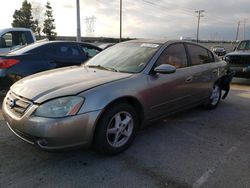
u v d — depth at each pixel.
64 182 3.00
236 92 8.52
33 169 3.24
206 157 3.69
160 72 4.00
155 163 3.48
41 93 3.25
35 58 6.02
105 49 5.17
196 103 5.33
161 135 4.43
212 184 3.04
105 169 3.29
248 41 11.37
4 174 3.11
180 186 2.99
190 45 5.20
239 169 3.39
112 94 3.42
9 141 3.97
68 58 6.59
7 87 5.83
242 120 5.41
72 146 3.17
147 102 3.97
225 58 10.67
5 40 9.24
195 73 5.01
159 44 4.60
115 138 3.59
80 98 3.18
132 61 4.31
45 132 3.02
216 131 4.71
